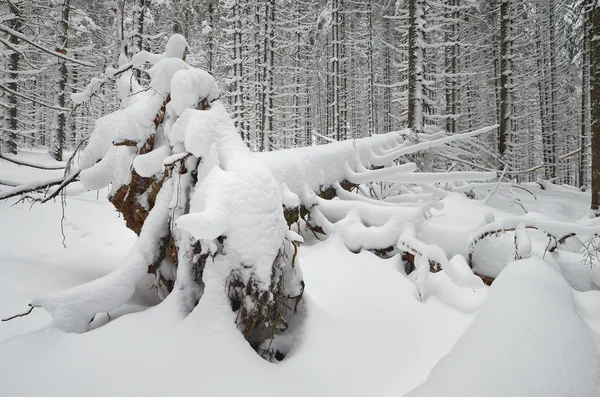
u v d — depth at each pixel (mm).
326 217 4953
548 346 2164
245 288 2613
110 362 2238
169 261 3330
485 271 4137
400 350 2689
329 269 3754
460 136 5719
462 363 2191
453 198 6582
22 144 17906
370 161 5969
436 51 16406
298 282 2961
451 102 15922
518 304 2594
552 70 19406
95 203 7547
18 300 3207
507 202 9273
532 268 3104
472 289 3500
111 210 7254
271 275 2688
